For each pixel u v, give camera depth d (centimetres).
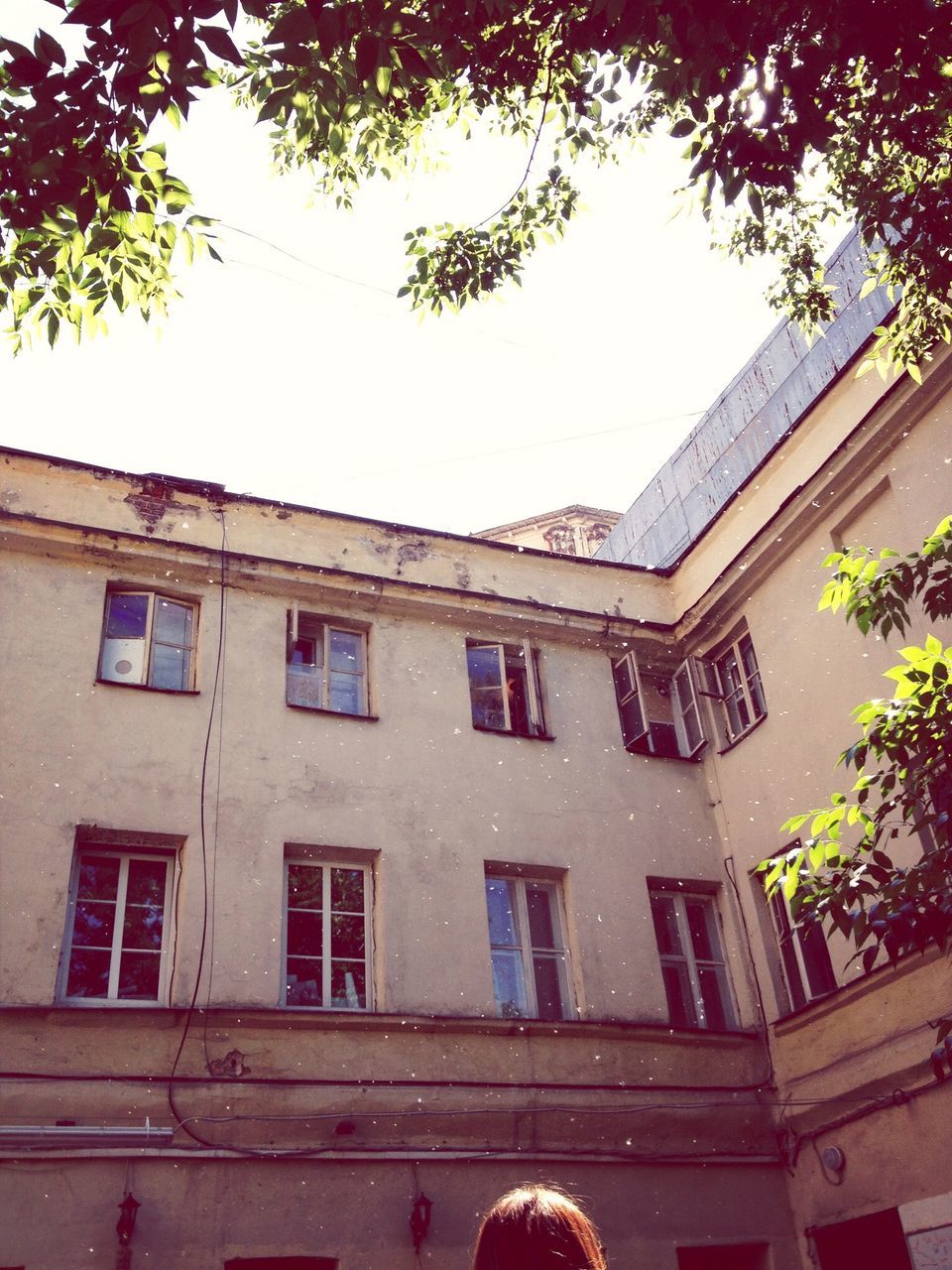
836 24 521
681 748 1405
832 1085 1086
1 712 1039
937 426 1108
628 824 1291
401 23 537
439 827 1180
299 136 657
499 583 1404
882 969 1041
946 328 904
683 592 1511
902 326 935
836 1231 1066
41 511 1165
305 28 501
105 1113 898
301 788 1137
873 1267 1024
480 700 1320
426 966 1093
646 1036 1137
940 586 751
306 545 1300
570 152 895
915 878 655
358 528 1345
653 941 1218
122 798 1049
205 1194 899
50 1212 842
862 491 1195
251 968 1018
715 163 568
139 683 1136
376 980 1079
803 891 702
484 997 1102
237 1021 979
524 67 721
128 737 1084
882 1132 1025
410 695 1260
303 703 1222
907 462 1138
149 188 598
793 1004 1200
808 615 1253
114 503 1211
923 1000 1002
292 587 1252
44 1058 902
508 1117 1032
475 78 713
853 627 1185
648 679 1455
